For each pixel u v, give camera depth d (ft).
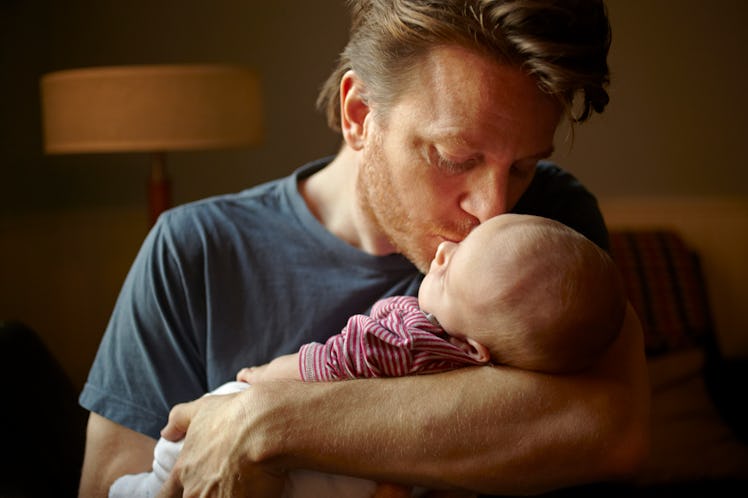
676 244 10.55
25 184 9.78
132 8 10.05
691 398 9.31
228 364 3.95
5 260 9.53
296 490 3.21
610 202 11.03
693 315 10.08
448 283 3.23
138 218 10.36
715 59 10.82
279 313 3.94
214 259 4.00
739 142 10.99
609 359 3.20
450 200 3.29
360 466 2.96
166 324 3.92
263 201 4.17
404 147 3.26
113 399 3.88
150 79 7.38
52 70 9.86
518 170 3.28
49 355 5.16
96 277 10.34
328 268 3.96
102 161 10.21
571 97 2.97
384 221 3.57
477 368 3.11
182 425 3.42
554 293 2.96
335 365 3.26
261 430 3.03
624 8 10.67
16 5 9.54
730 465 8.61
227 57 10.36
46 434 4.58
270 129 10.56
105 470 3.82
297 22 10.41
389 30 3.26
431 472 2.92
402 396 3.04
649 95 10.84
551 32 2.85
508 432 2.91
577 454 2.89
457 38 2.95
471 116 3.00
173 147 7.48
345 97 3.68
